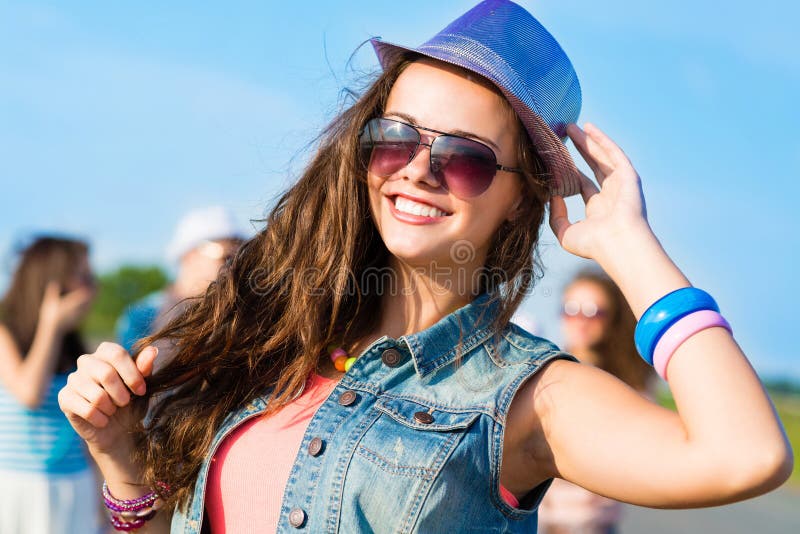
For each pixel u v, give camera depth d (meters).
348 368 1.91
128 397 1.85
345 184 2.04
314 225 2.08
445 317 1.90
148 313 2.82
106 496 1.98
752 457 1.42
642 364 4.73
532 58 1.92
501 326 1.90
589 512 4.29
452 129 1.87
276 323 2.03
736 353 1.55
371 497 1.65
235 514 1.78
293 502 1.70
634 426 1.58
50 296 4.25
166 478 1.89
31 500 4.06
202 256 4.66
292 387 1.88
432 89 1.90
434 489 1.64
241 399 1.93
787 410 26.89
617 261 1.71
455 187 1.85
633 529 8.47
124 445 1.96
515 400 1.76
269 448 1.80
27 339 4.21
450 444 1.68
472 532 1.66
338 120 2.18
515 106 1.88
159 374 1.97
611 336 4.70
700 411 1.49
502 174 1.91
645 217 1.77
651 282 1.66
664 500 1.51
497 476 1.68
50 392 4.16
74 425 1.89
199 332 2.02
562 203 1.96
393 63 2.04
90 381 1.83
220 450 1.87
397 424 1.74
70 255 4.35
